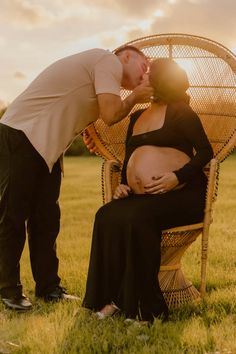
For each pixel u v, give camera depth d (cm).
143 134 408
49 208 436
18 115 414
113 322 369
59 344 339
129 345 340
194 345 334
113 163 439
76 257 571
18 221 421
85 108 420
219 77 456
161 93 407
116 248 379
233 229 710
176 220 393
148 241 373
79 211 946
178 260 425
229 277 475
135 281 371
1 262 423
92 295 385
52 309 412
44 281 439
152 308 374
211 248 589
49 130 412
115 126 471
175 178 388
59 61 425
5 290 423
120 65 412
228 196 1091
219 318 377
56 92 414
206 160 395
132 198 395
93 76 414
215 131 457
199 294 429
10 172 413
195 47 460
